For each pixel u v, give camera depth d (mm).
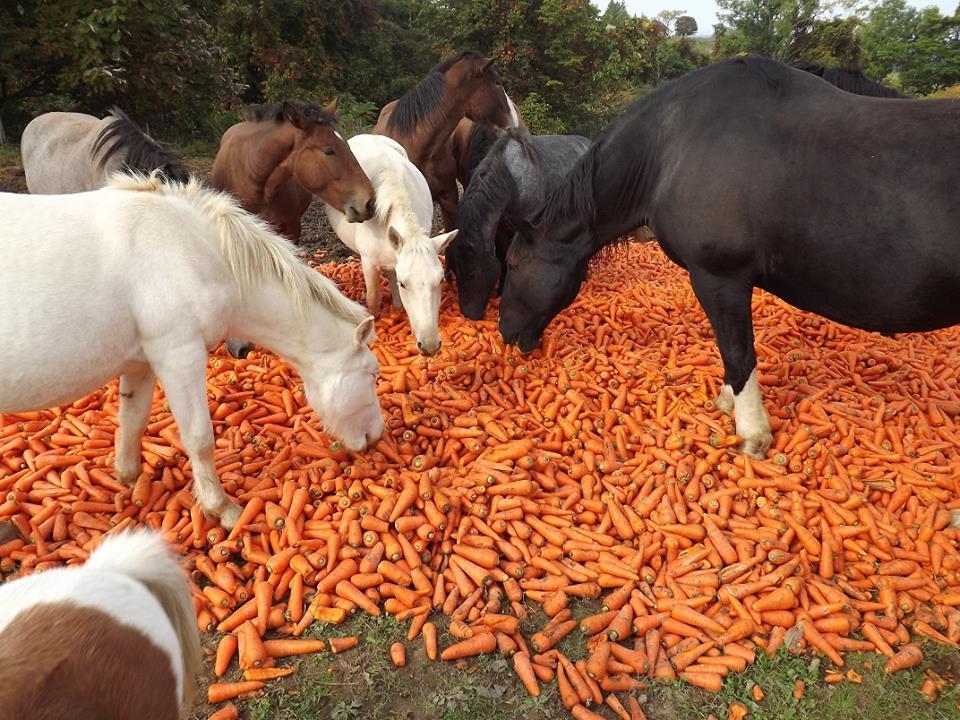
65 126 5551
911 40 37562
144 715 1337
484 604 2559
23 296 2086
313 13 20172
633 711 2123
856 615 2455
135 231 2314
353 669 2283
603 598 2623
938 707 2162
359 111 18312
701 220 3023
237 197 4855
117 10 8812
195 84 11281
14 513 2812
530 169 5227
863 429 3541
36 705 1138
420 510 2916
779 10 25531
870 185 2570
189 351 2453
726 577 2584
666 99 3330
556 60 20438
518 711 2150
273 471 3066
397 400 3766
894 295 2688
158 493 2957
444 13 21359
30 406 2270
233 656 2309
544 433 3658
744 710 2129
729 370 3369
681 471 3139
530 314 4293
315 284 2811
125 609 1406
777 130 2828
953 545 2754
